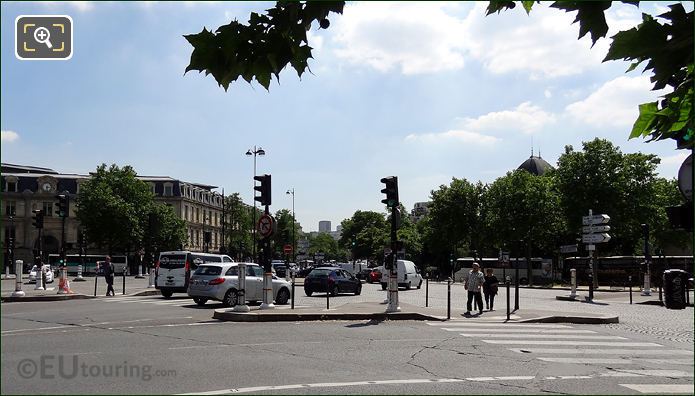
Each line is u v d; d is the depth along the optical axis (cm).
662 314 2284
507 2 364
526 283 6694
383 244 10394
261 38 363
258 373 930
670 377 972
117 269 8200
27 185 9650
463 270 6900
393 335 1473
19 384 813
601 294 3809
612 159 5550
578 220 5594
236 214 11062
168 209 8981
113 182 8350
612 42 351
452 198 7619
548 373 995
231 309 1877
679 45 352
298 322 1753
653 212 5694
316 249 17050
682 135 421
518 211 6250
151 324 1628
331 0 350
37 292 3056
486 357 1159
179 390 794
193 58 363
